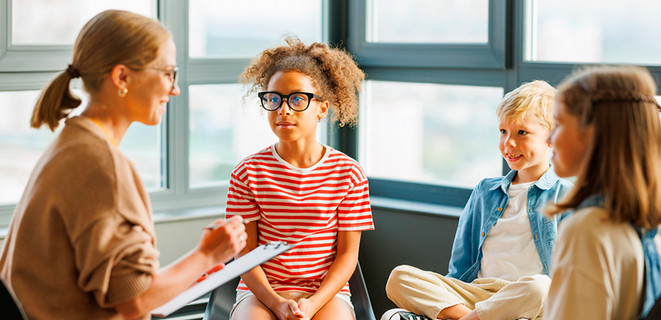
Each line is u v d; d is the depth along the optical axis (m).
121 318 1.37
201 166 2.82
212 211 2.73
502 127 2.07
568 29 2.47
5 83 2.37
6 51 2.36
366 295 2.16
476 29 2.68
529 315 1.87
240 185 2.12
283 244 1.70
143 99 1.44
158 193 2.71
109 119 1.44
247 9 2.84
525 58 2.57
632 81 1.31
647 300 1.30
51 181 1.33
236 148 2.89
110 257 1.30
